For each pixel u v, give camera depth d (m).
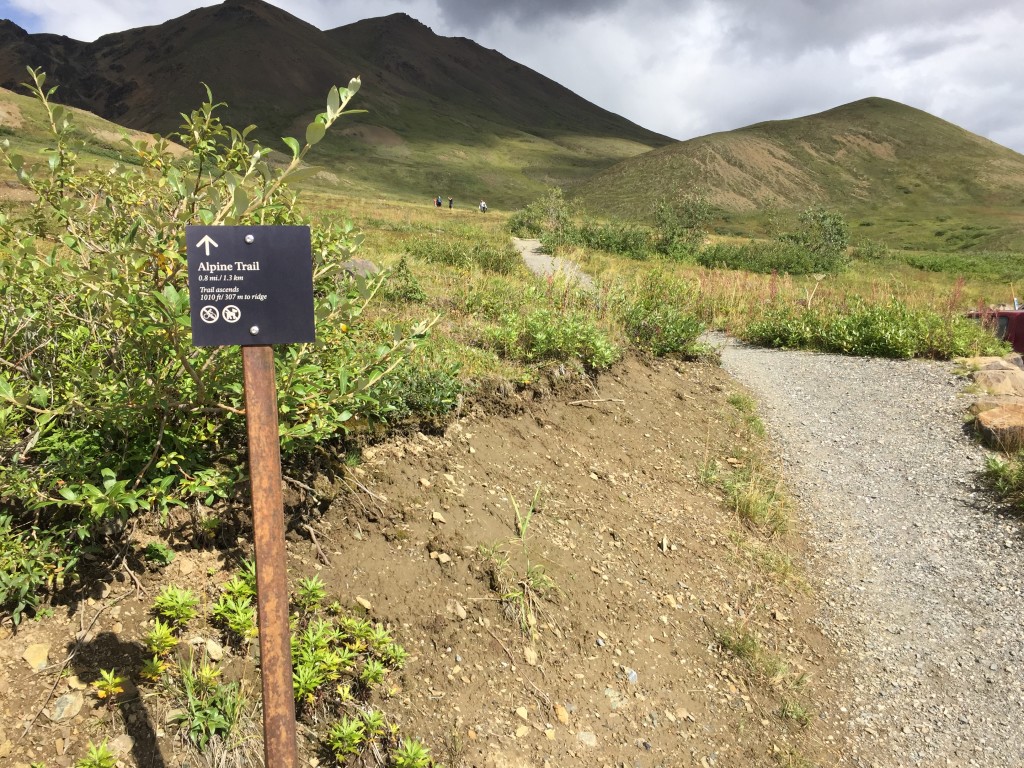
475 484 4.39
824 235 40.50
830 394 9.66
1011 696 4.15
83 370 3.01
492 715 3.15
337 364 3.76
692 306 14.34
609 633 3.92
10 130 64.75
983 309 13.66
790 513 6.23
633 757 3.29
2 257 3.31
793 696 4.05
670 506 5.59
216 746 2.54
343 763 2.71
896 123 151.12
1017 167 131.88
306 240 2.12
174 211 3.07
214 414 3.46
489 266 14.82
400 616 3.34
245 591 3.00
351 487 3.75
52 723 2.38
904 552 5.68
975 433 7.77
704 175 118.06
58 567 2.72
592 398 6.61
